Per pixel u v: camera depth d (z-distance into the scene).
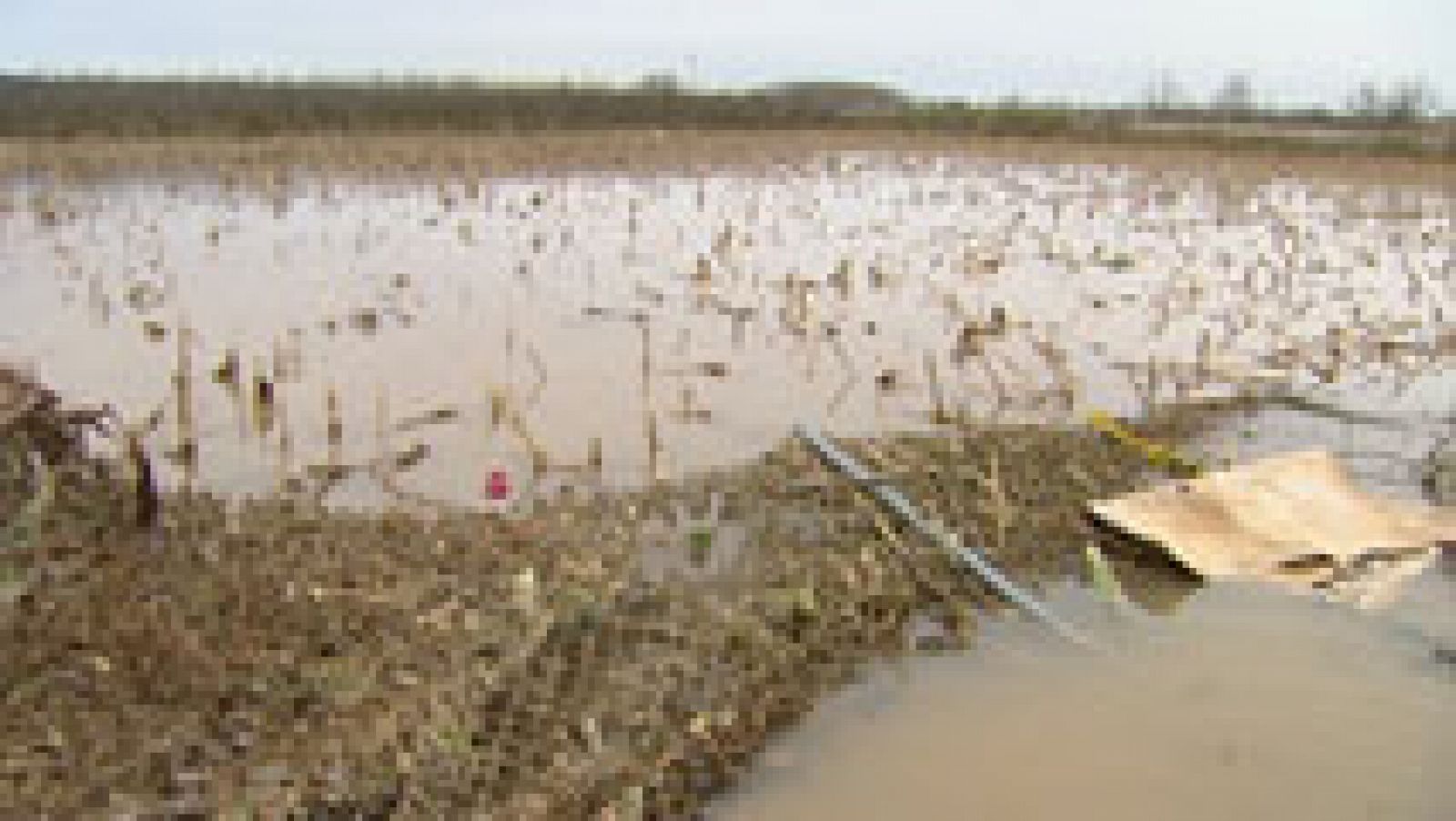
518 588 6.50
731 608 6.73
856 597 7.07
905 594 7.24
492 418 9.46
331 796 4.95
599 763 5.47
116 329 11.91
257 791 4.98
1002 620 7.19
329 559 6.76
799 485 8.27
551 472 8.56
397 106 37.00
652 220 19.69
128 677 5.57
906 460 8.69
